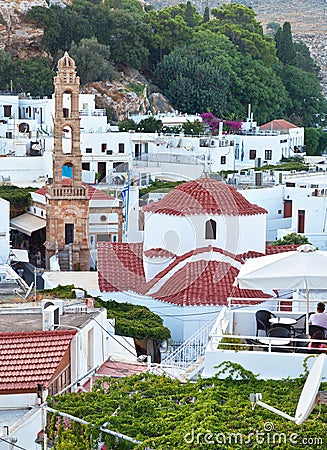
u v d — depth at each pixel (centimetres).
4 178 17438
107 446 3906
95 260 14812
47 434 4244
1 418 4847
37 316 6378
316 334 4606
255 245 9269
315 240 13775
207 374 4294
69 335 5394
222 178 16325
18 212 16012
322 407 3978
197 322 8319
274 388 4156
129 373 5956
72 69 14675
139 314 8075
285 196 15825
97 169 18712
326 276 4606
